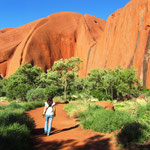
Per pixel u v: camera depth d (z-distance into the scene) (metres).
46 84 29.48
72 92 33.22
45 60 87.88
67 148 3.98
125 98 24.20
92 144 4.15
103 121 5.59
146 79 34.44
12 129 4.57
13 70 80.31
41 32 93.31
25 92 24.92
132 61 40.03
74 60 26.11
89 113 7.54
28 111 12.49
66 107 13.63
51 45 93.88
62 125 7.24
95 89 28.22
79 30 96.75
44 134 5.65
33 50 85.69
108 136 4.76
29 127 5.99
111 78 22.69
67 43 96.75
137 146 3.70
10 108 11.18
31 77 33.22
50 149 4.00
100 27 101.75
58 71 25.47
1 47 94.12
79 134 5.29
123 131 4.41
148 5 39.44
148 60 35.50
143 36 39.06
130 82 22.94
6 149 3.49
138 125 4.54
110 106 9.65
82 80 34.97
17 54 83.88
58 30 99.06
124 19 50.59
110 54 53.03
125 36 46.97
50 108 5.52
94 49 71.38
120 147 3.74
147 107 7.77
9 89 25.80
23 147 3.96
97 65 61.44
